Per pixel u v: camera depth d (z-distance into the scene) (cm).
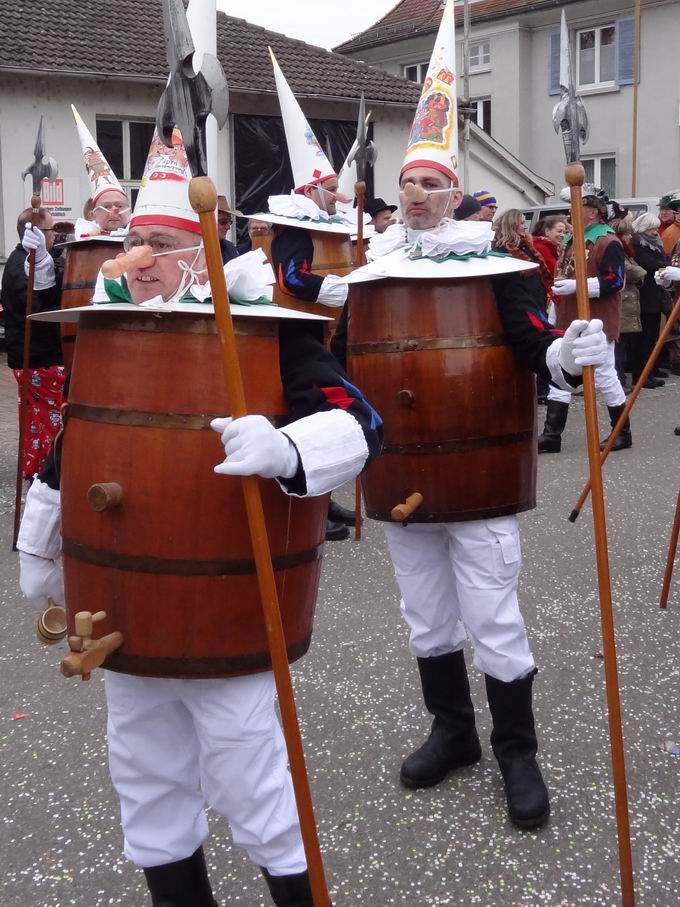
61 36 1401
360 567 508
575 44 2327
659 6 2194
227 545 189
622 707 348
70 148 1380
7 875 271
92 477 192
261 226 623
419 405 275
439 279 275
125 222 545
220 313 171
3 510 622
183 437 187
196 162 178
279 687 182
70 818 296
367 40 2591
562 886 258
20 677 393
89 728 351
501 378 276
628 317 964
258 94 1508
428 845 275
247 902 256
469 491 276
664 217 1141
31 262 507
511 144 2397
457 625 300
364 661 393
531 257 754
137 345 189
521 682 284
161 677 194
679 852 269
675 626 421
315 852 186
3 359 1255
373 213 845
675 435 812
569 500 620
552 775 306
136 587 190
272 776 202
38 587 229
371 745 328
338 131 1620
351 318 295
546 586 470
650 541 536
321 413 189
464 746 305
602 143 2320
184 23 176
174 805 212
